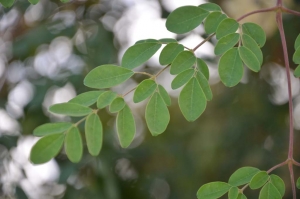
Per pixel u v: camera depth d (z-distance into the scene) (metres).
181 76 0.49
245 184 0.52
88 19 0.87
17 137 0.84
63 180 0.79
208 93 0.49
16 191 0.83
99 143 0.49
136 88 0.49
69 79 0.81
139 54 0.50
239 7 0.74
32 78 0.86
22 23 0.88
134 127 0.49
